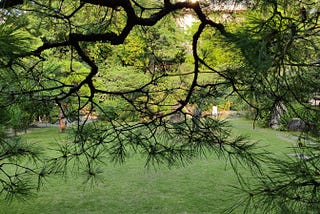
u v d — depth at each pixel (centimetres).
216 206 367
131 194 416
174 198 399
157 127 145
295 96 84
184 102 139
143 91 154
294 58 73
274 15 71
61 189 426
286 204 73
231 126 140
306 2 78
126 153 150
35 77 132
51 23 150
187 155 140
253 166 116
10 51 68
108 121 153
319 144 81
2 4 84
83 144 147
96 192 421
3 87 113
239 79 97
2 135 118
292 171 75
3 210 348
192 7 122
